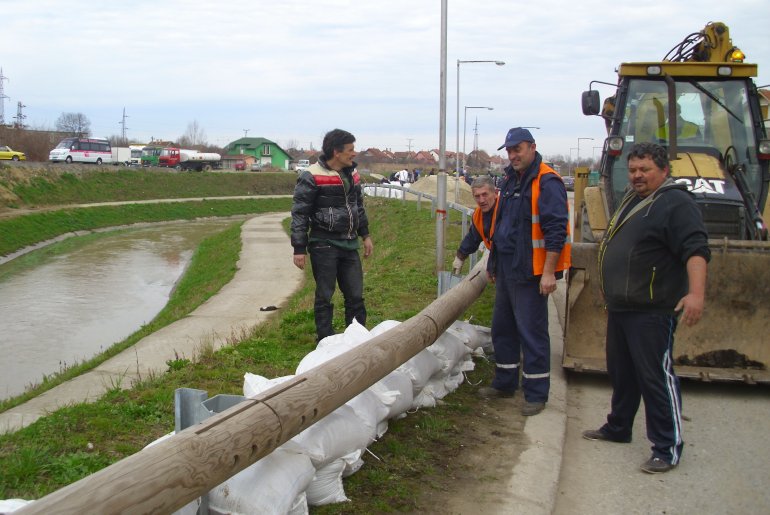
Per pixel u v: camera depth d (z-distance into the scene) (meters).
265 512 3.33
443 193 12.41
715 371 6.59
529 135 5.74
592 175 11.47
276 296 14.46
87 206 43.56
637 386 5.30
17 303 18.58
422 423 5.44
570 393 6.73
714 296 6.61
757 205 8.08
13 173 44.00
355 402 4.45
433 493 4.41
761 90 10.54
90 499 2.45
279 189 69.62
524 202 5.79
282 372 6.74
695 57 9.40
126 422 5.36
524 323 5.88
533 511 4.29
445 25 12.85
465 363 6.79
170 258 28.38
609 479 4.92
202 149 114.12
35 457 4.49
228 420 3.17
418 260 14.22
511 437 5.38
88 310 17.81
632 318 4.94
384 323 5.81
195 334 10.55
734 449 5.46
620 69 8.70
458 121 38.44
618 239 4.98
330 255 6.95
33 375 11.78
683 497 4.68
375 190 35.88
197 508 3.32
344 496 4.16
